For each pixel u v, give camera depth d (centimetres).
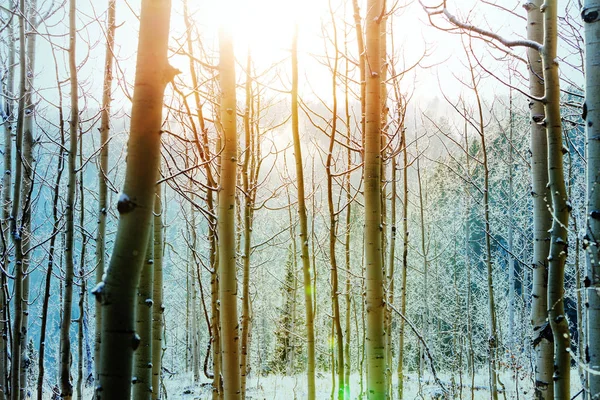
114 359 157
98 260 442
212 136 485
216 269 451
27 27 485
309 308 407
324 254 700
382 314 318
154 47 171
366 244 322
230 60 336
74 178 392
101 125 434
